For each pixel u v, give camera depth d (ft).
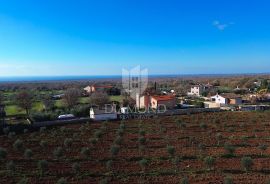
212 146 97.50
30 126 141.90
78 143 105.19
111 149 87.40
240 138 109.09
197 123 143.95
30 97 218.18
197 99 284.82
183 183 61.41
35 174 71.82
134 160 82.99
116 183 65.77
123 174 71.31
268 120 149.38
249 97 273.33
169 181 66.18
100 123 150.82
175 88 424.05
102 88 310.04
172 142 103.76
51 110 213.05
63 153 91.09
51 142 107.86
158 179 67.56
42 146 101.14
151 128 132.05
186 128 131.13
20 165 79.00
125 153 90.02
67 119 165.17
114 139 111.24
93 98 218.18
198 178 67.56
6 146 102.01
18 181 67.10
